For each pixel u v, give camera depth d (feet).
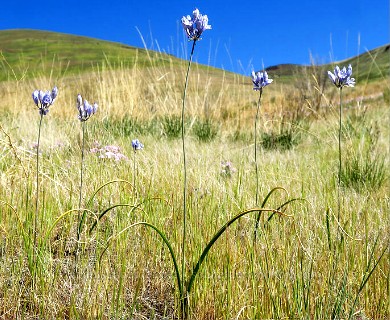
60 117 27.55
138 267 8.38
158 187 11.72
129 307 7.61
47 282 7.73
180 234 8.93
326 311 6.92
